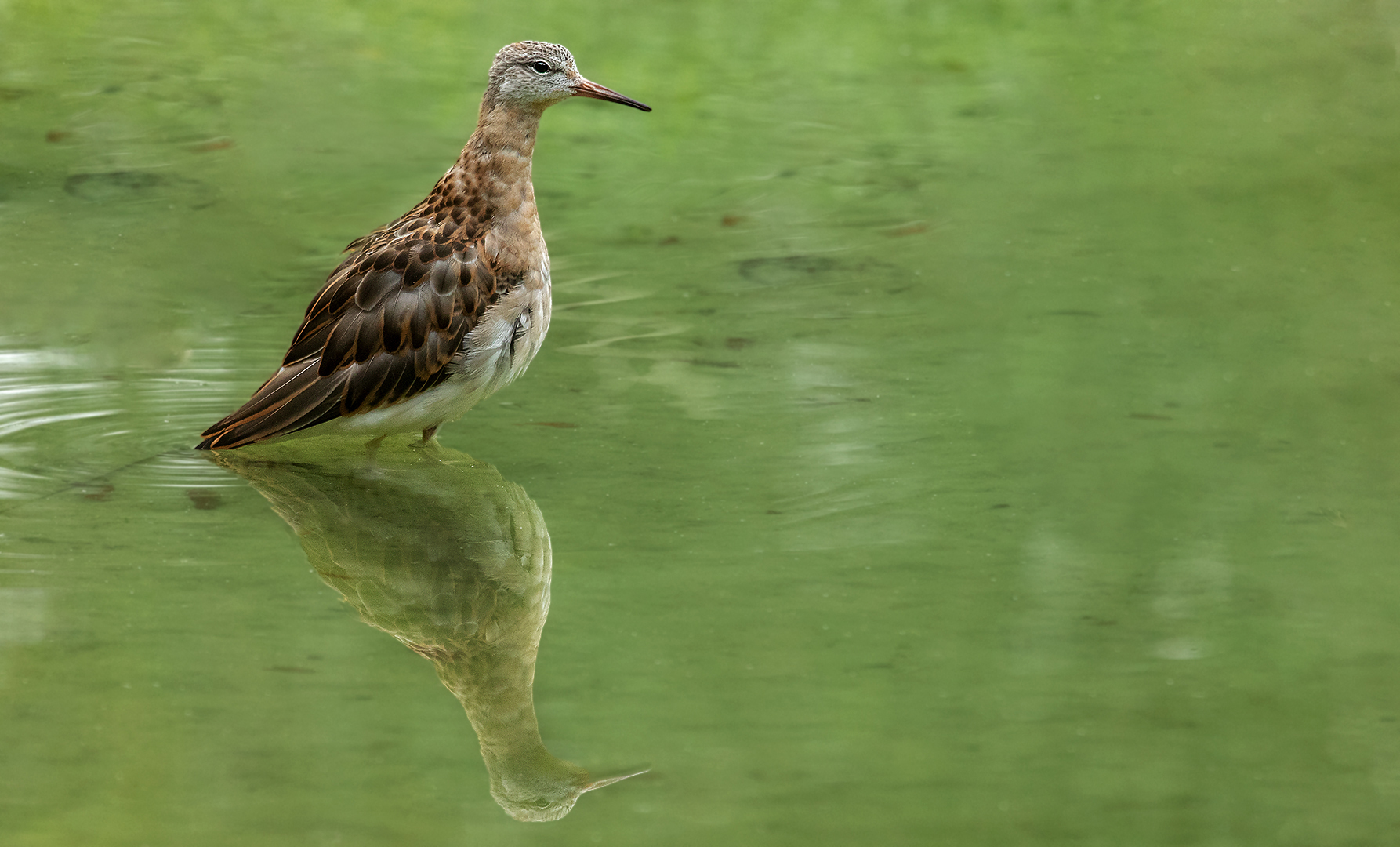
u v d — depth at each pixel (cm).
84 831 716
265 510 1043
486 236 1081
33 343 1277
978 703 849
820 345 1317
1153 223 1619
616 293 1419
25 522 1008
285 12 2288
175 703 822
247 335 1312
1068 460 1127
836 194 1691
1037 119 1953
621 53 2167
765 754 799
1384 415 1202
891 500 1069
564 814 745
